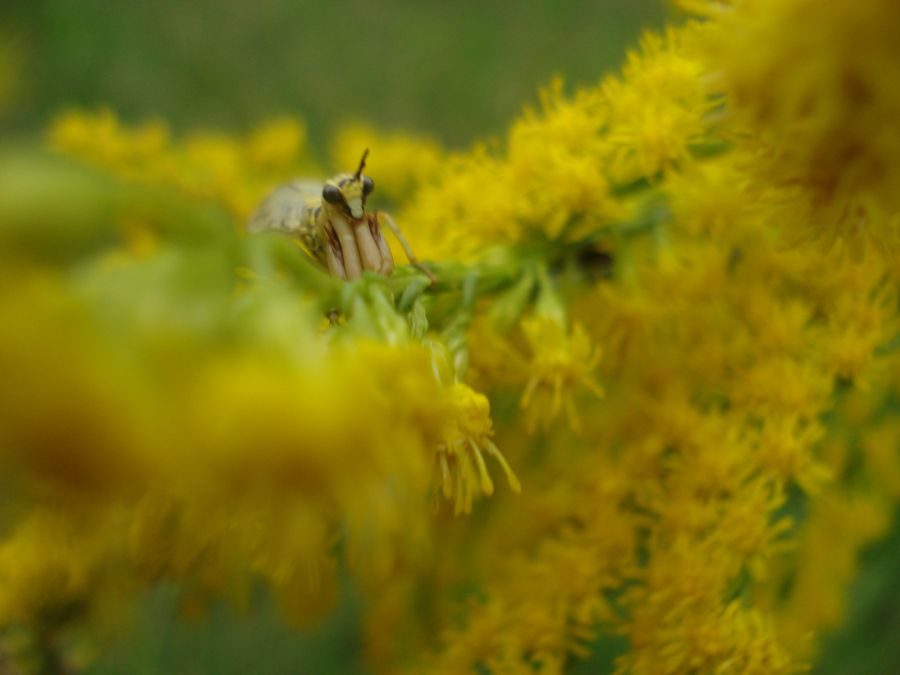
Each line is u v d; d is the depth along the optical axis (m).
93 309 0.05
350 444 0.05
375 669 0.11
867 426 0.10
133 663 0.11
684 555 0.09
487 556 0.10
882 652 0.12
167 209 0.05
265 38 0.23
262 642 0.15
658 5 0.23
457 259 0.09
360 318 0.06
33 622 0.09
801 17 0.06
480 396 0.07
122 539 0.06
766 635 0.09
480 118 0.23
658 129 0.09
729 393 0.09
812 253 0.09
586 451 0.10
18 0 0.22
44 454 0.05
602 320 0.09
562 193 0.09
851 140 0.06
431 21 0.24
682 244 0.09
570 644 0.09
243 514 0.06
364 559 0.06
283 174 0.13
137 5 0.23
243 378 0.05
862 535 0.11
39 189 0.05
